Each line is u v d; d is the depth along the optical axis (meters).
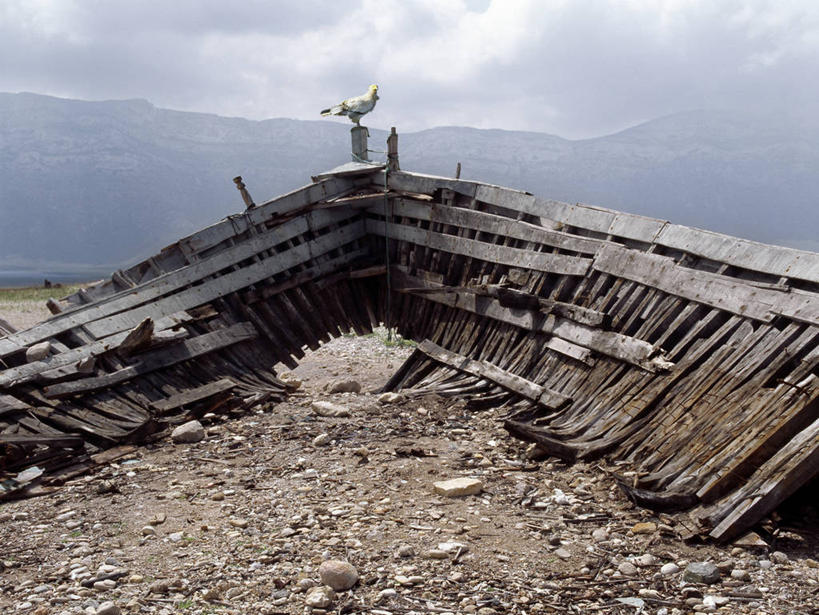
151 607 5.41
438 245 13.64
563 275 11.04
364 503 7.51
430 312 13.99
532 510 7.34
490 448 9.43
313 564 6.09
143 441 10.29
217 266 13.24
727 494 6.66
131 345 11.41
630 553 6.25
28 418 9.95
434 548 6.36
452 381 12.27
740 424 7.12
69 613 5.28
